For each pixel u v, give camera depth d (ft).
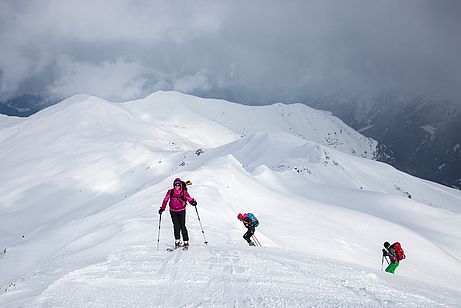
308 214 135.85
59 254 59.88
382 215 203.82
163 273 29.60
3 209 341.62
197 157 401.70
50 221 294.46
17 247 84.99
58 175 409.28
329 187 238.68
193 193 95.20
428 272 113.09
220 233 60.54
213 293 23.70
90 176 400.47
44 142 531.50
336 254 99.81
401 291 26.53
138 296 23.32
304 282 27.20
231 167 154.92
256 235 71.26
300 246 98.37
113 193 345.72
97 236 63.52
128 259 36.32
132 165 422.41
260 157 373.40
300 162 318.65
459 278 113.09
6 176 425.28
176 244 42.24
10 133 607.37
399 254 57.31
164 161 405.18
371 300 23.12
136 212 83.25
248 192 138.72
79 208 321.73
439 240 179.52
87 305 21.72
